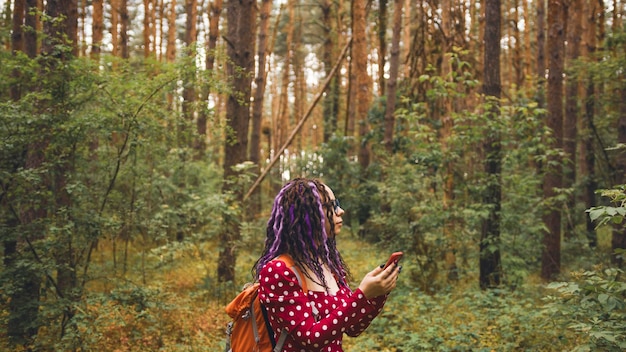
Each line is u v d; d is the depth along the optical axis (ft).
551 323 19.48
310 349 5.93
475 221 28.43
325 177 55.01
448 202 29.96
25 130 17.97
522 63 73.67
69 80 18.95
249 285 6.71
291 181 6.68
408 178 32.58
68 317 19.53
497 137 29.37
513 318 21.33
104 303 19.49
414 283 29.96
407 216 31.30
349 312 5.87
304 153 59.31
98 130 19.92
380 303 6.11
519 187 29.94
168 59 63.05
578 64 36.47
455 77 29.30
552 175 33.04
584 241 36.78
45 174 19.39
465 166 30.66
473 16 71.46
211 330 22.47
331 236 6.70
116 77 20.68
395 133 50.06
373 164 50.96
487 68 30.30
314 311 6.09
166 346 20.38
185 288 28.91
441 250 29.86
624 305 12.09
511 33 81.30
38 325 18.12
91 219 19.24
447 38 43.93
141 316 20.51
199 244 28.27
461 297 27.68
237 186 28.81
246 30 30.17
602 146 42.88
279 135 103.30
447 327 21.56
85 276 19.97
